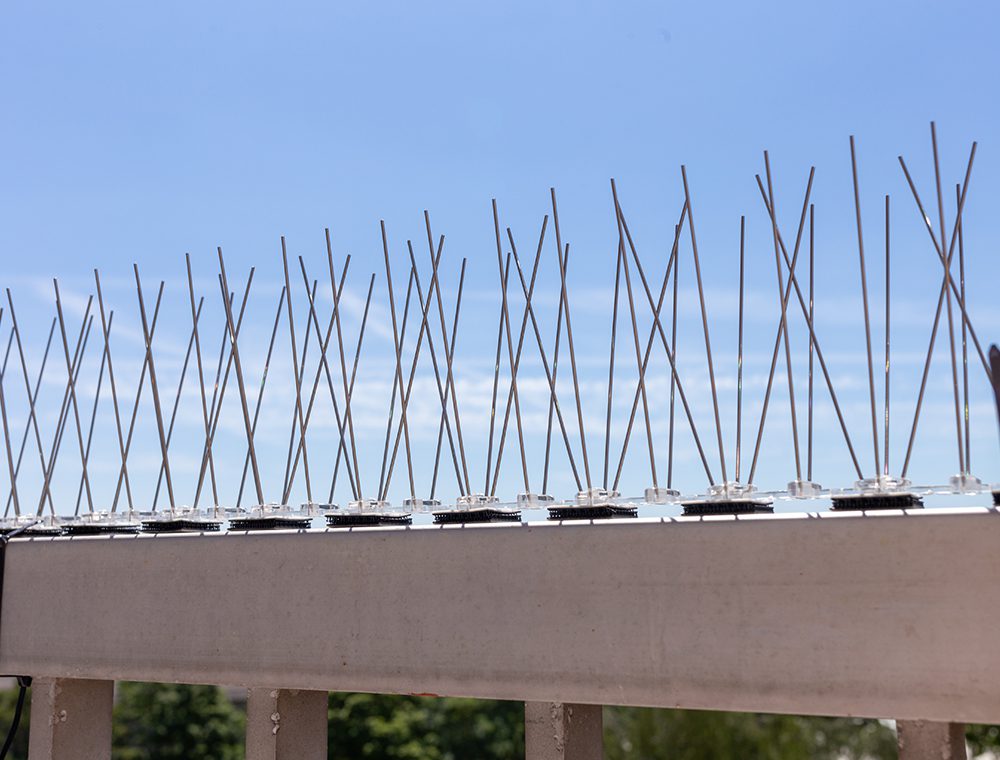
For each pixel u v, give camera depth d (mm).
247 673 3730
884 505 2994
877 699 2715
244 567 3799
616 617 3090
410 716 29000
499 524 3363
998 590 2619
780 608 2859
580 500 3367
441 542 3406
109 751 4445
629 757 21875
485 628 3297
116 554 4121
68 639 4191
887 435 3113
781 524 2885
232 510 4152
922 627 2688
